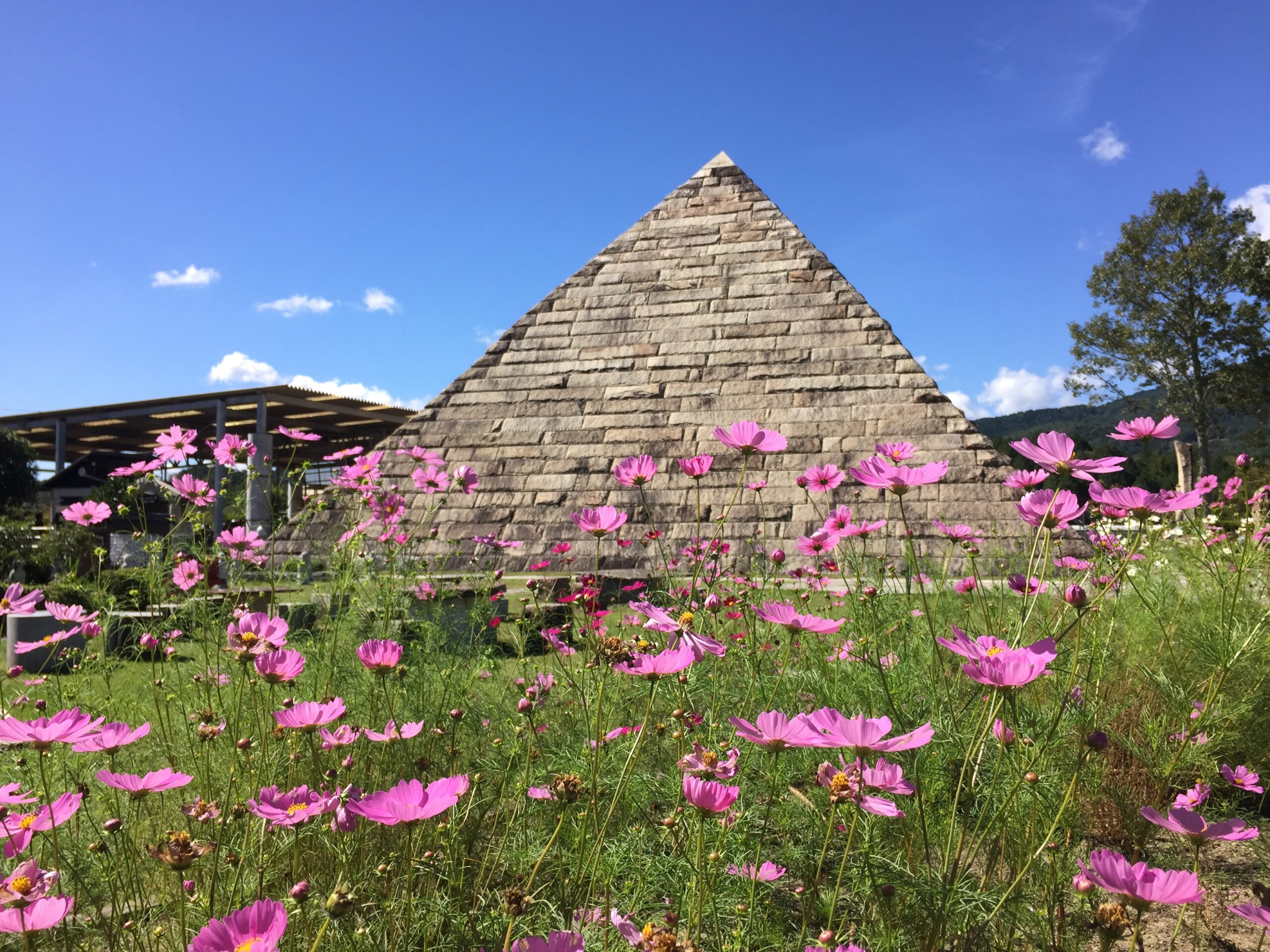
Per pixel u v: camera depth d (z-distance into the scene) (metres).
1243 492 3.17
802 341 11.16
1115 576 1.69
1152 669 2.30
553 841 1.44
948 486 9.36
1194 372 36.38
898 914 1.52
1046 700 1.99
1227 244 35.91
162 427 28.19
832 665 2.44
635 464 2.03
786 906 1.76
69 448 33.12
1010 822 1.63
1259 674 2.21
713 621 2.47
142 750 2.35
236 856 1.62
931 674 2.10
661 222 12.87
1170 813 1.29
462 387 11.93
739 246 12.27
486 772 2.16
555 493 10.51
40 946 1.42
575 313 12.28
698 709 2.22
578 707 2.45
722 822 1.50
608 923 1.33
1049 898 1.47
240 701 2.22
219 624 2.74
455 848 1.68
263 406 22.45
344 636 3.00
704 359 11.38
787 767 1.99
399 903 1.51
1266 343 34.53
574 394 11.48
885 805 1.20
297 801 1.44
